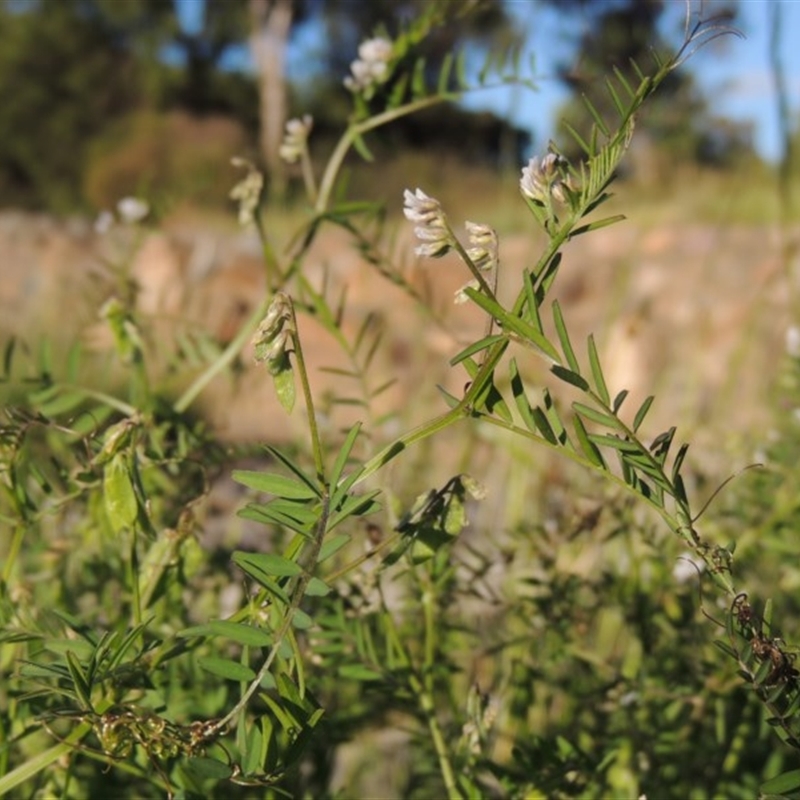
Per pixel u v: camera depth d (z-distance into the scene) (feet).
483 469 1.28
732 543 0.53
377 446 0.89
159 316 0.99
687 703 0.82
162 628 0.75
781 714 0.52
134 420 0.57
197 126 11.80
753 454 1.03
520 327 0.50
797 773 0.50
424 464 1.26
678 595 0.85
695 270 2.57
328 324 0.84
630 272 1.56
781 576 0.90
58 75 13.53
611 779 0.76
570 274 3.25
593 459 0.52
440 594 0.78
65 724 0.71
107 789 0.71
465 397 0.51
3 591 0.65
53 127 13.16
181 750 0.51
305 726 0.50
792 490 0.92
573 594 0.86
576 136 0.52
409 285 0.96
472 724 0.66
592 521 0.86
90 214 10.73
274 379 0.48
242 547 0.87
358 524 0.73
